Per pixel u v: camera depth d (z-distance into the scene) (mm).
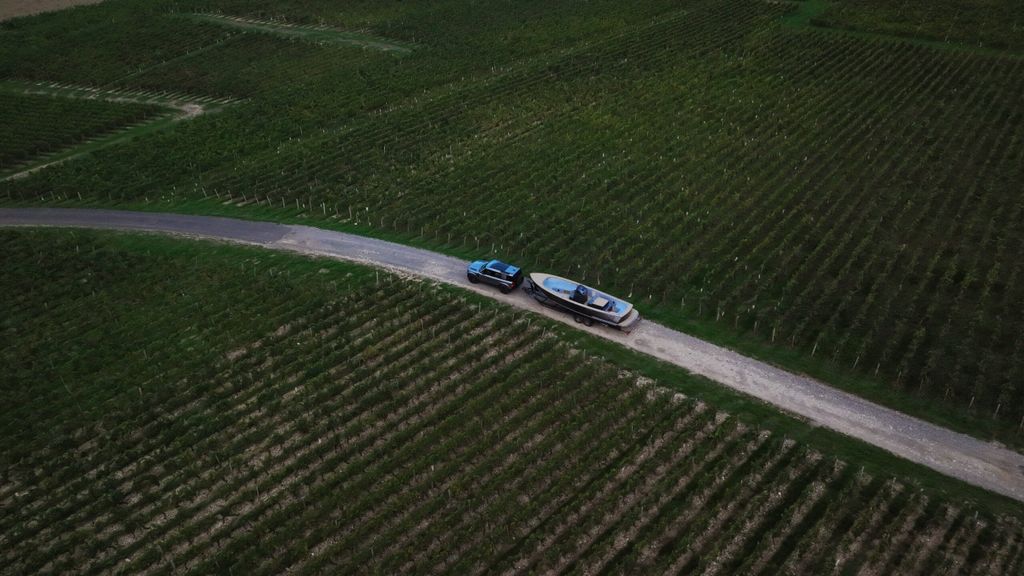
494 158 91562
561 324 61062
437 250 72875
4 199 92438
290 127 107188
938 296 61406
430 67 129250
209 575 41906
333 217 80625
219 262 73188
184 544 44375
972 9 134500
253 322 63469
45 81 136500
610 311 58969
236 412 53531
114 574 42625
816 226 72250
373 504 45500
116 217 85000
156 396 55406
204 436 51875
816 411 50938
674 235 72500
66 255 76000
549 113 104438
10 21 167375
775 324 57812
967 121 93125
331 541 43812
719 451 48094
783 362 55562
